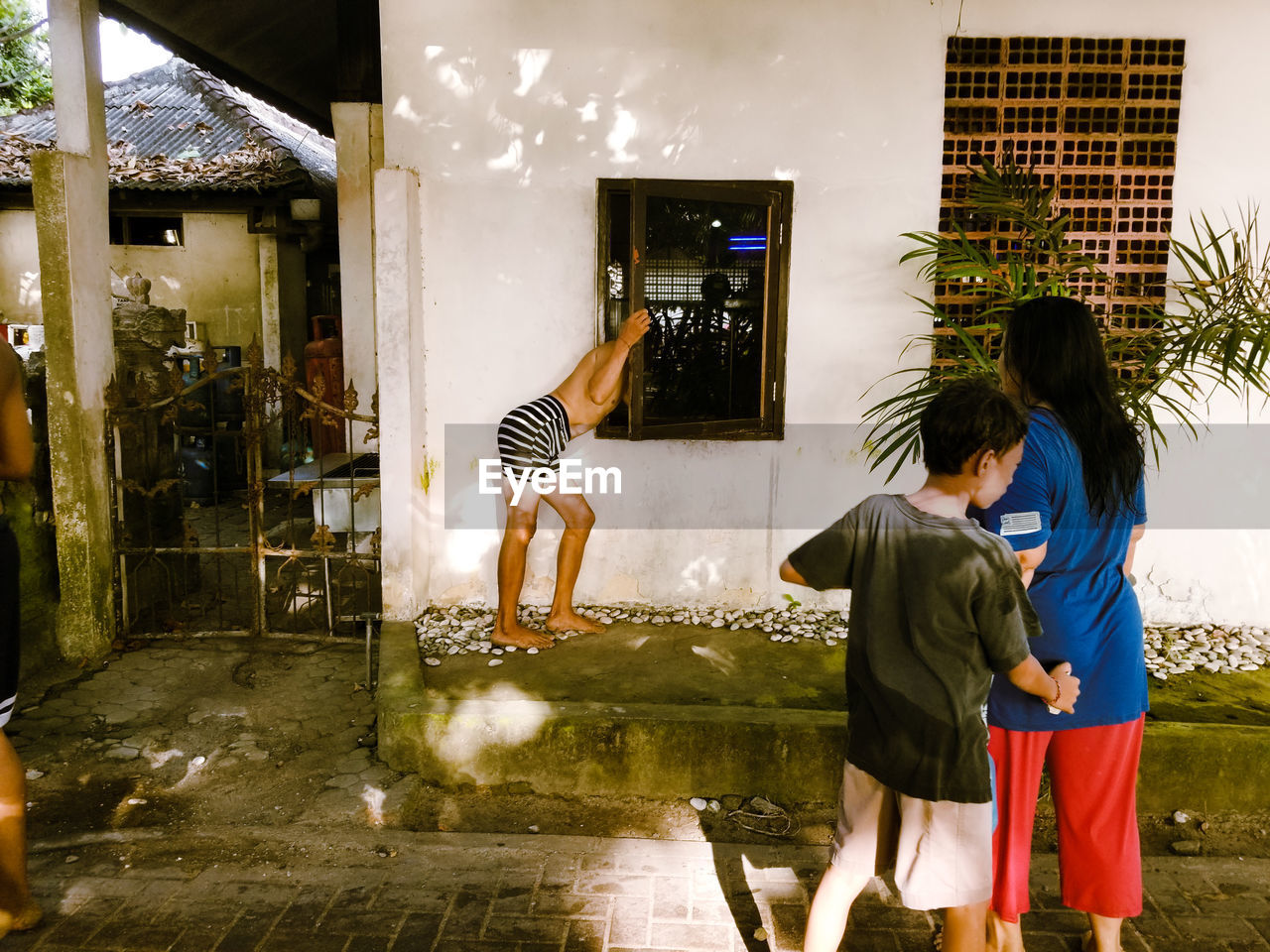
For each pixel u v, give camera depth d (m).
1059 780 2.42
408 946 2.65
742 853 3.16
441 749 3.54
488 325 4.61
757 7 4.39
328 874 3.00
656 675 3.97
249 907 2.81
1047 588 2.33
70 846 3.13
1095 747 2.35
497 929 2.73
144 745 3.84
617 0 4.38
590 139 4.48
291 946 2.64
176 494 5.73
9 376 2.60
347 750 3.81
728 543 4.77
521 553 4.25
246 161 12.05
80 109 4.41
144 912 2.78
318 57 8.12
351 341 7.61
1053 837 3.29
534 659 4.14
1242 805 3.38
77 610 4.58
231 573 6.29
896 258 4.55
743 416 4.69
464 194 4.51
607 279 4.58
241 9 6.59
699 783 3.50
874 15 4.40
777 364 4.62
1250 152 4.47
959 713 2.06
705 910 2.84
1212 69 4.42
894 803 2.26
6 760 2.60
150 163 12.08
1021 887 2.44
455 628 4.53
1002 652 2.05
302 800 3.44
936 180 4.50
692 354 4.61
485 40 4.41
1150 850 3.21
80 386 4.45
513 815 3.39
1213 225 4.52
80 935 2.67
